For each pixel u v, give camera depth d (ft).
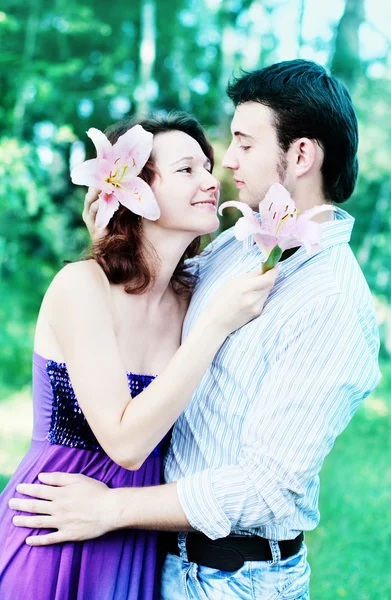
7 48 36.60
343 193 6.57
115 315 6.38
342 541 14.65
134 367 6.47
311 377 5.73
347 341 5.74
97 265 6.41
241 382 5.98
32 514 6.09
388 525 15.61
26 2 36.29
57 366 6.37
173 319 6.93
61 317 6.15
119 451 5.78
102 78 38.45
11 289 35.60
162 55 40.01
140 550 6.23
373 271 42.34
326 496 17.54
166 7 39.70
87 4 37.81
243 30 41.47
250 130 6.39
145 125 6.60
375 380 6.04
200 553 6.11
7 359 30.99
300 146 6.29
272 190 5.65
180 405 5.74
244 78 6.51
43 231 35.12
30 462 6.45
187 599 6.18
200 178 6.49
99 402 5.90
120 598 6.13
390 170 40.42
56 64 36.32
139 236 6.49
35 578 5.98
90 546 6.05
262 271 5.92
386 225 42.47
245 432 5.92
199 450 6.22
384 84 40.50
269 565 6.08
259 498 5.71
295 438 5.70
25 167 32.22
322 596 12.35
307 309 5.82
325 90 6.30
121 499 5.89
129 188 6.20
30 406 26.30
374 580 13.00
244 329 6.02
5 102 36.04
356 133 6.54
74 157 37.73
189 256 7.50
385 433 24.25
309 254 5.61
